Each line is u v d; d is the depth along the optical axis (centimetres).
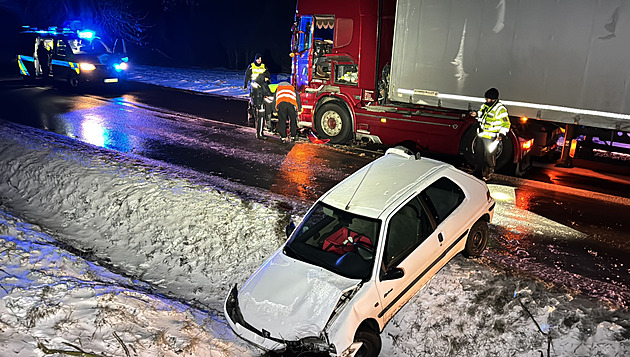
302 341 466
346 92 1175
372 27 1100
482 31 949
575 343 505
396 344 532
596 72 857
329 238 565
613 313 547
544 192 913
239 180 990
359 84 1150
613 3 820
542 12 882
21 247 710
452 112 1037
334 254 547
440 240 581
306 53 1265
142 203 881
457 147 1051
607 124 867
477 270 635
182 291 668
